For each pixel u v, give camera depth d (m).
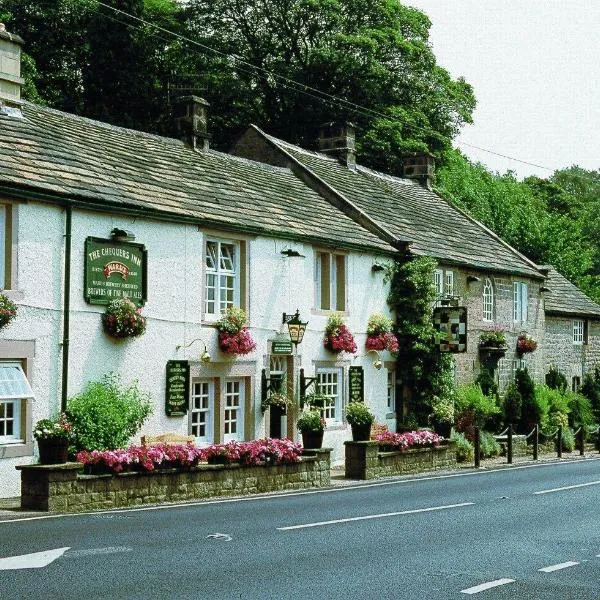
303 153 30.59
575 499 16.67
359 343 25.17
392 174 42.94
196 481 15.97
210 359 19.95
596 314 42.66
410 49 43.56
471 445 26.69
